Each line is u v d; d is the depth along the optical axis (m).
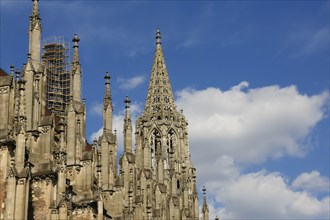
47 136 72.25
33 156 71.19
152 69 165.38
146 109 157.88
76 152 83.62
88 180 82.69
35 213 68.94
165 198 121.81
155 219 116.75
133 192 104.69
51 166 70.44
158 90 160.38
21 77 71.88
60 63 145.25
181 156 152.38
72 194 80.75
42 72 76.12
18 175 61.25
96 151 90.94
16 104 65.06
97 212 80.88
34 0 78.56
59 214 69.62
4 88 65.88
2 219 59.91
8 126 64.56
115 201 95.12
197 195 147.88
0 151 62.53
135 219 104.44
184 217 132.50
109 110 98.88
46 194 69.62
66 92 141.62
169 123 154.12
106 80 101.00
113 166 95.69
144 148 122.62
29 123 71.69
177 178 147.38
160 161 128.12
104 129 97.75
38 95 73.69
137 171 113.31
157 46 169.25
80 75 88.56
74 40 90.19
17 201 60.53
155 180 123.31
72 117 85.19
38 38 77.25
